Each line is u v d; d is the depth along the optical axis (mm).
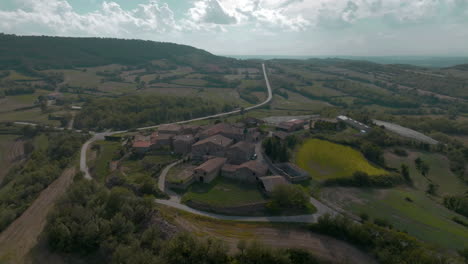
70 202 82938
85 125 182750
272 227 80375
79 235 71688
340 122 167375
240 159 122000
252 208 88250
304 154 130000
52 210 80312
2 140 163875
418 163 122562
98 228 72812
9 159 145250
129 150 138000
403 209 91062
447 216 88938
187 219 83625
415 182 113000
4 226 83500
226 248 66250
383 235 72438
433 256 63438
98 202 83188
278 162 121125
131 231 74938
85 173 116438
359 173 107438
